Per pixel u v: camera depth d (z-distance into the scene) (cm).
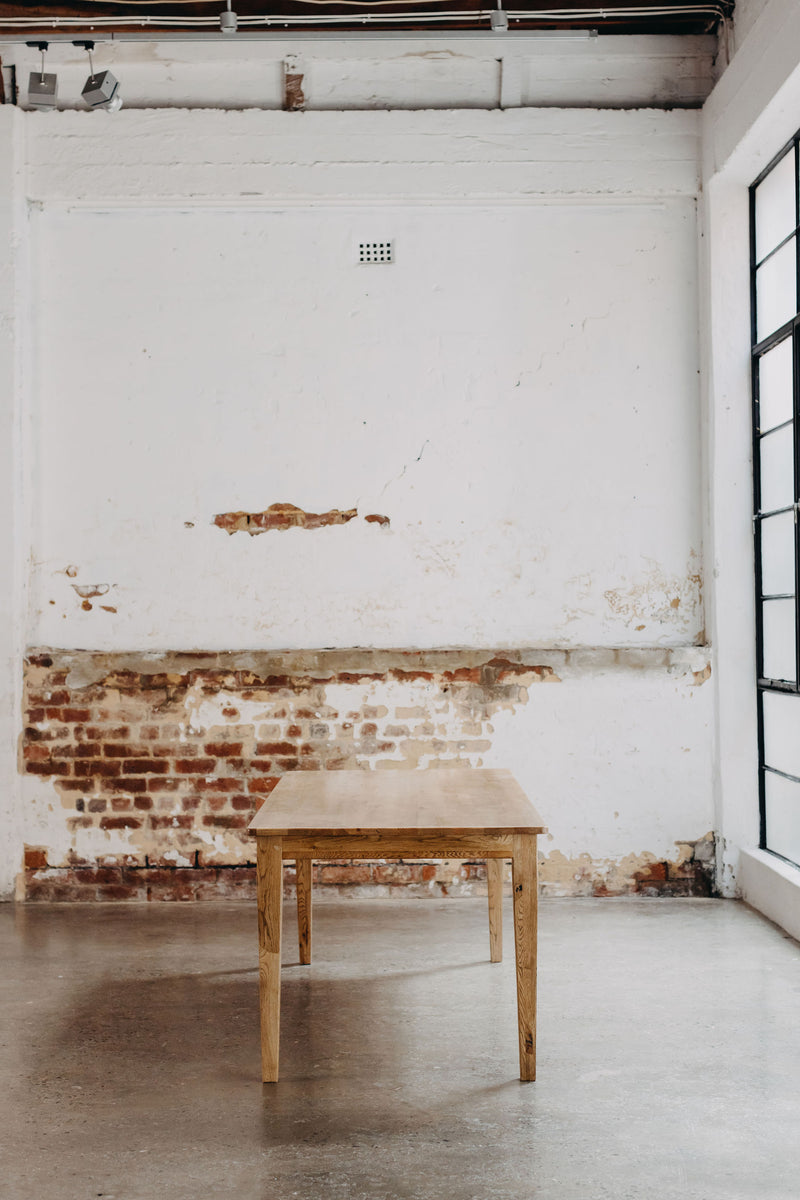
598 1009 310
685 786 452
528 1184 209
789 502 419
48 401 463
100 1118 240
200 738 451
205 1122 238
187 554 462
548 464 464
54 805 450
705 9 437
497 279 465
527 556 463
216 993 328
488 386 464
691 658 451
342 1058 275
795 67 356
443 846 260
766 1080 260
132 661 450
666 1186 208
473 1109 244
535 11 437
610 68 465
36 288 464
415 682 452
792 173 410
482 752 452
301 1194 205
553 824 452
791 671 418
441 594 462
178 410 463
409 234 466
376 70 463
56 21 443
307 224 466
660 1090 254
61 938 391
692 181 459
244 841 451
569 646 461
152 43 455
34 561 460
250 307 465
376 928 400
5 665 446
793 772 416
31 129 457
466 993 325
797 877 391
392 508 462
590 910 428
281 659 451
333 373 464
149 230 465
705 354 458
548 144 459
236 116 457
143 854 450
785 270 418
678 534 464
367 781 328
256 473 463
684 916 416
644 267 466
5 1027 300
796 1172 214
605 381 465
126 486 462
